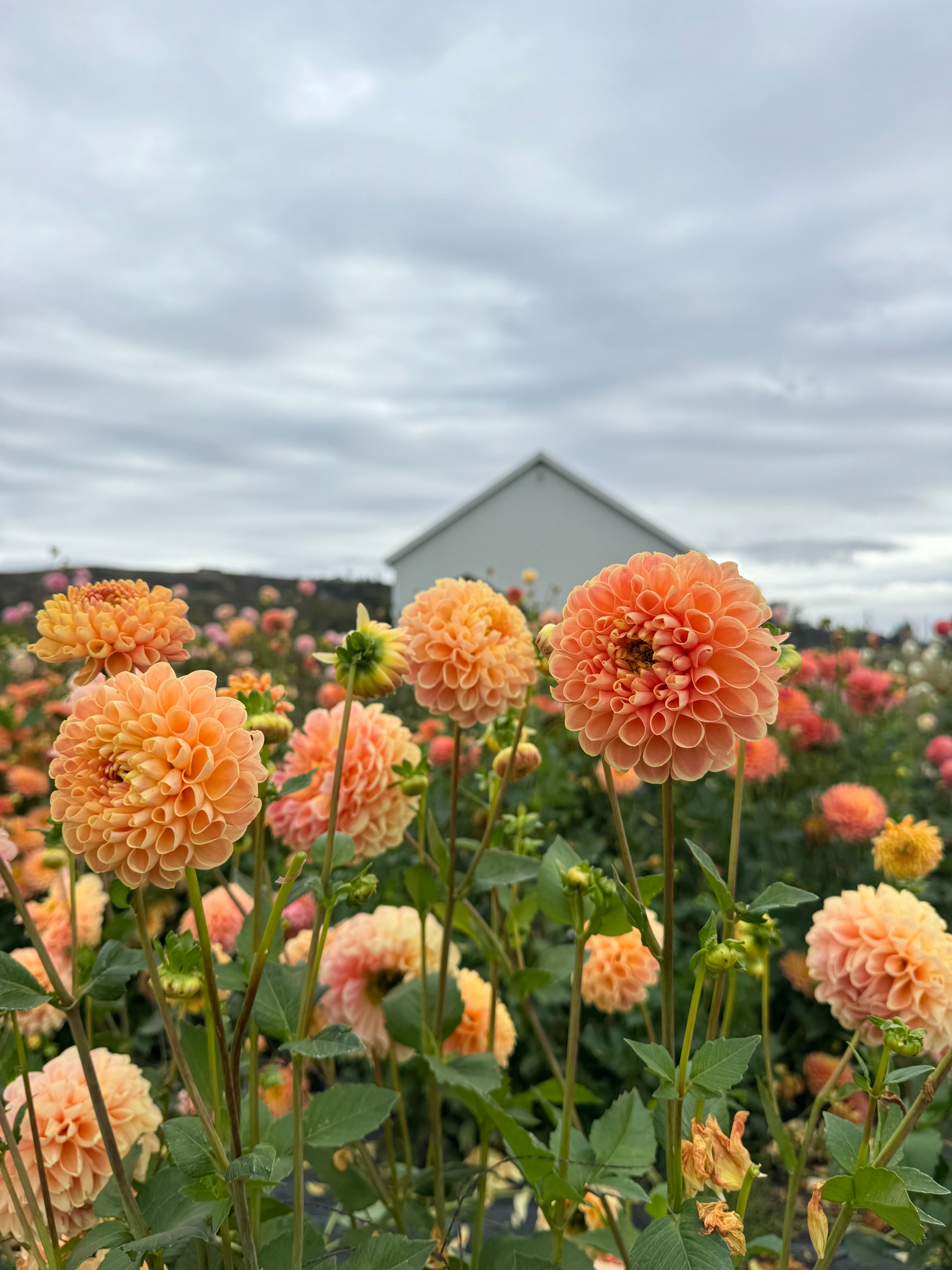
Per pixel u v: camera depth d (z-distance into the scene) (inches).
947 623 92.9
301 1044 16.1
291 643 116.5
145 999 39.3
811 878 50.2
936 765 67.0
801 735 61.4
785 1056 42.3
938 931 25.0
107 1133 16.7
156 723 15.6
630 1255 20.4
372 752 25.5
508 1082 23.8
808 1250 30.6
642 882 20.4
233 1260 19.3
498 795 24.7
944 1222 24.8
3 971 16.5
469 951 38.3
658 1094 15.8
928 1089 16.7
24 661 91.2
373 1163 26.0
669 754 16.4
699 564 17.5
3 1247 24.1
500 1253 22.4
